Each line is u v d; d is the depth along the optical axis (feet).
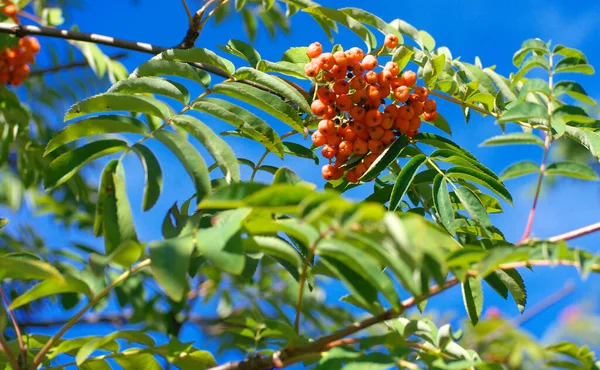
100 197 2.91
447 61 3.59
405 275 2.67
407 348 2.82
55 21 4.57
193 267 3.18
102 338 3.00
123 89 3.19
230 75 3.34
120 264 2.81
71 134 3.06
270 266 4.98
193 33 3.85
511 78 3.56
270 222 2.73
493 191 3.25
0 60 4.35
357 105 3.34
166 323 4.64
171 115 3.13
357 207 2.60
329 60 3.32
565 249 2.73
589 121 3.13
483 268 2.77
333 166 3.39
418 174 3.34
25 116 4.35
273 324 3.01
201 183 2.96
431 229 2.75
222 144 3.09
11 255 3.03
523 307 3.23
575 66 3.24
